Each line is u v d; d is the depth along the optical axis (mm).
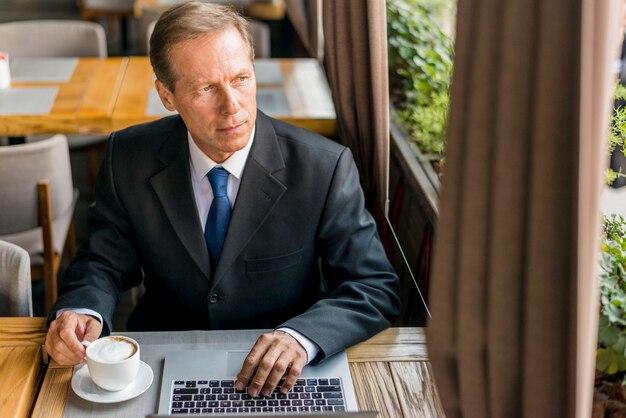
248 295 1765
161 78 1569
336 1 2135
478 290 907
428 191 2062
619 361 1215
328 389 1415
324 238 1765
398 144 2410
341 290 1690
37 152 2436
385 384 1442
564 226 816
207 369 1455
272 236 1729
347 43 2162
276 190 1720
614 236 1437
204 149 1682
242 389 1398
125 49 6207
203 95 1525
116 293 1756
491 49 830
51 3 7812
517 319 882
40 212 2506
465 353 938
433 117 2379
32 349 1478
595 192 795
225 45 1505
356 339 1547
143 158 1751
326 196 1743
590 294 822
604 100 772
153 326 1864
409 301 2125
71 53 3668
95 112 2742
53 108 2770
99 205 1806
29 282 1748
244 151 1707
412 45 2867
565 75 775
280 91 3016
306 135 1795
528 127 817
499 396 922
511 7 793
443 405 1009
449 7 3232
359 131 2213
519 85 807
